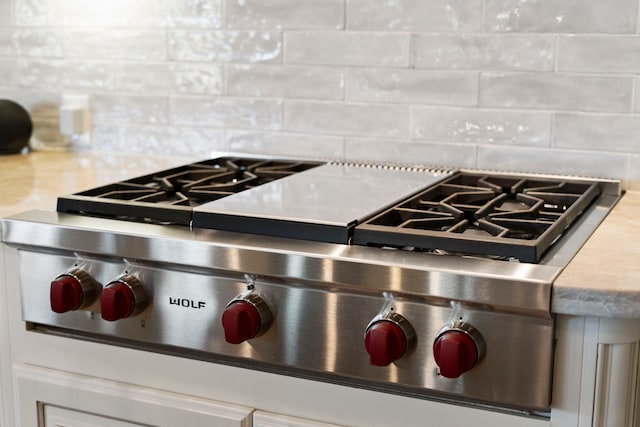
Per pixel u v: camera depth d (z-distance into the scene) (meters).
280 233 1.30
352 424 1.27
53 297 1.35
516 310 1.12
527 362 1.13
